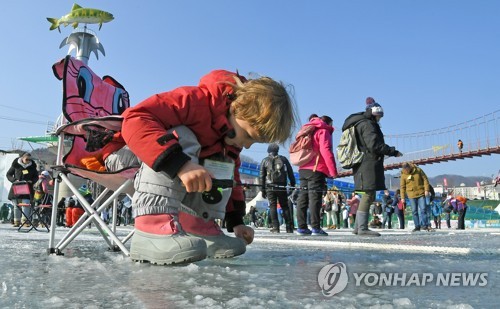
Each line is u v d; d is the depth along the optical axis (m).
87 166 1.82
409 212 17.94
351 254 1.90
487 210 20.23
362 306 0.71
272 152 6.16
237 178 1.86
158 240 1.40
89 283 0.96
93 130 1.68
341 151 4.69
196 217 1.67
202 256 1.40
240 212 1.87
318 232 4.88
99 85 2.05
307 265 1.40
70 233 1.75
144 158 1.35
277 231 6.16
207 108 1.50
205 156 1.58
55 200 1.75
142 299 0.77
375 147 4.38
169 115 1.44
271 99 1.46
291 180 6.27
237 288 0.89
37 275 1.09
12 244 2.31
